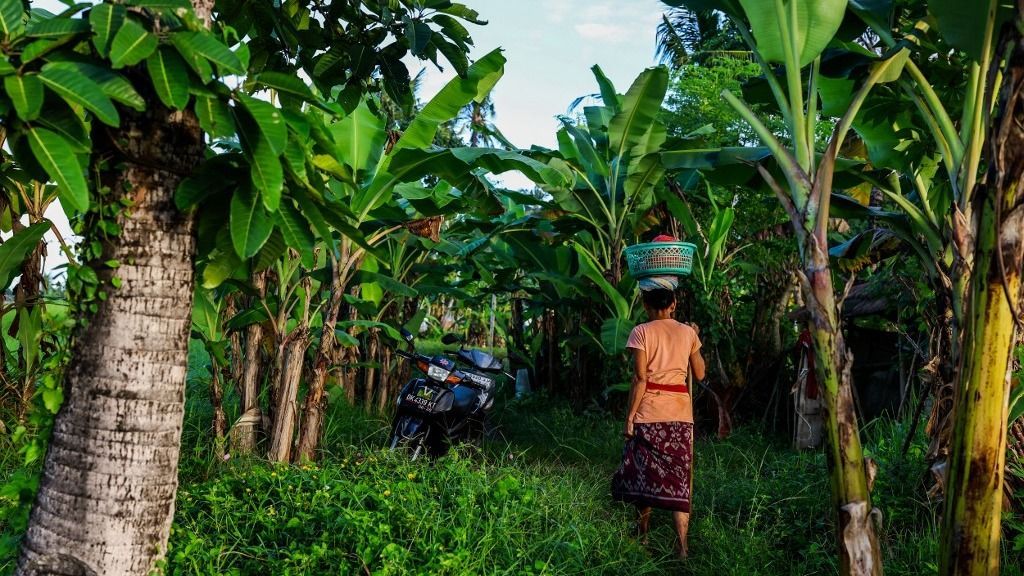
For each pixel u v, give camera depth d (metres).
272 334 6.31
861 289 8.23
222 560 3.49
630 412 4.65
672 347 4.65
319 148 2.97
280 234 3.11
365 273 6.27
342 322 6.41
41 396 2.94
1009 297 2.86
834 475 3.35
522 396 10.12
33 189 5.64
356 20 4.25
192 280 2.86
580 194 8.35
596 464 7.06
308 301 5.70
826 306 3.38
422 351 13.88
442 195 7.97
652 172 7.58
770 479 5.86
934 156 5.00
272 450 5.51
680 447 4.54
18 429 3.04
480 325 16.28
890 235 5.80
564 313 9.80
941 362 4.76
